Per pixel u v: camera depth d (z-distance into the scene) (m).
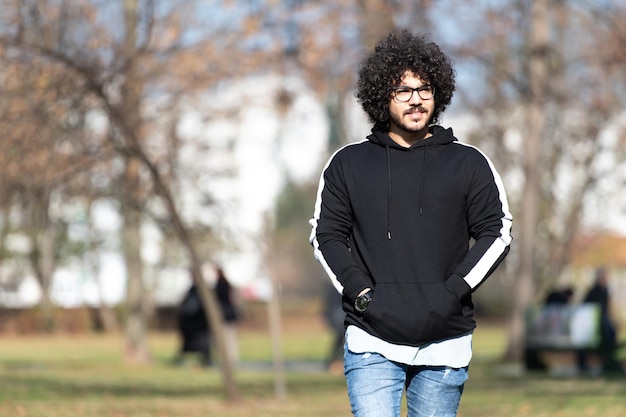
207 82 22.55
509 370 30.05
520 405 17.81
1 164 18.66
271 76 24.39
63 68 18.16
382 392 6.08
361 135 36.03
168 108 22.42
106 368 29.08
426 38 6.41
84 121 19.48
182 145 22.66
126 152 18.73
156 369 29.47
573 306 28.55
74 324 52.38
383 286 6.07
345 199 6.23
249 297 65.56
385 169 6.16
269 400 19.58
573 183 45.78
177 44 21.00
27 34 18.39
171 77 22.38
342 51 25.09
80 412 15.67
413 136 6.32
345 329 6.25
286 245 82.44
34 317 51.84
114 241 40.47
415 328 6.00
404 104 6.23
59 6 18.62
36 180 18.94
